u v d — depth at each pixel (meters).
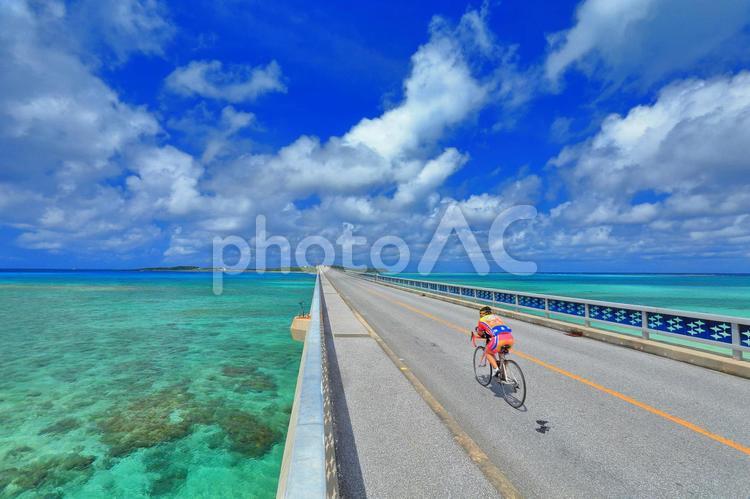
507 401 6.20
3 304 42.59
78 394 11.60
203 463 7.43
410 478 3.81
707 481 3.85
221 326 25.78
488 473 3.90
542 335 12.08
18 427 9.19
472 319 16.28
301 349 18.22
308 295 56.47
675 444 4.65
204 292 64.19
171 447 8.11
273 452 7.88
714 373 7.70
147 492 6.48
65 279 135.50
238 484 6.68
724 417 5.45
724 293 62.16
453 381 7.38
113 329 24.58
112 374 13.88
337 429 4.96
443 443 4.56
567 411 5.73
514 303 16.70
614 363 8.51
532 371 7.88
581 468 4.12
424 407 5.74
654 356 9.18
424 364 8.68
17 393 11.75
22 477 7.00
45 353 17.64
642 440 4.76
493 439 4.83
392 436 4.75
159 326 25.78
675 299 47.59
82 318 30.19
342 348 9.98
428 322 15.34
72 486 6.68
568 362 8.60
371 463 4.09
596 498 3.58
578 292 61.44
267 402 10.82
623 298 49.03
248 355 16.94
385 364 8.34
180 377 13.42
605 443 4.70
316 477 1.91
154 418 9.68
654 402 6.06
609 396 6.36
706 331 8.30
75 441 8.41
